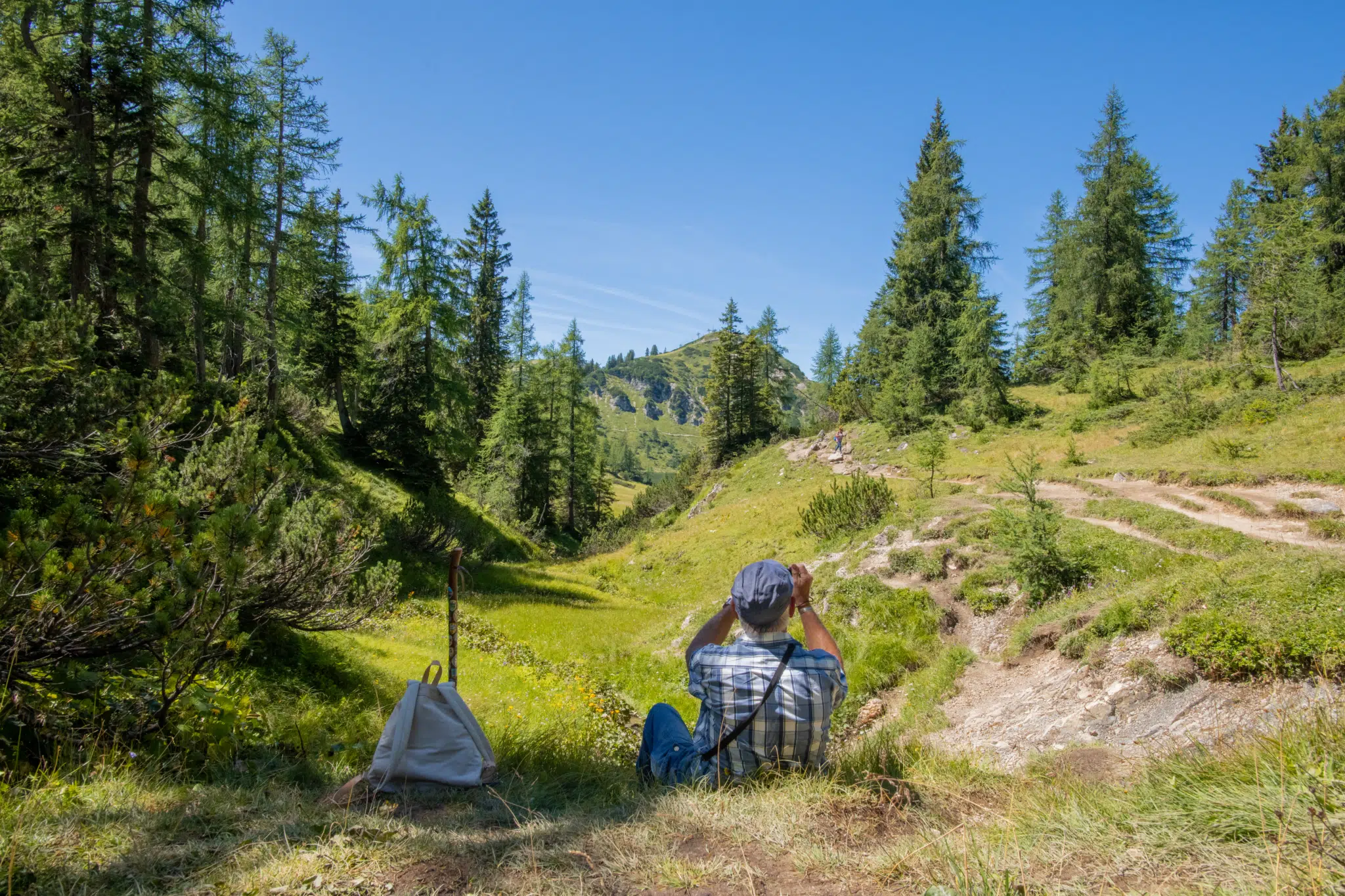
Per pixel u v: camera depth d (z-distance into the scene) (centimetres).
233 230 2448
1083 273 4828
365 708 847
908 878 250
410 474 3459
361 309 4131
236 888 243
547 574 3164
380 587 828
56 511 443
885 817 315
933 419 4203
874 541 1747
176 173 1983
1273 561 872
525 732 594
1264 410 2436
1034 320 5856
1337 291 3731
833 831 296
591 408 6850
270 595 714
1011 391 4797
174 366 2036
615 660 1694
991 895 224
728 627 386
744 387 6506
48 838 270
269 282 2809
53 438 604
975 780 392
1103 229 4750
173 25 1903
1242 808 267
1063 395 4334
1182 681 736
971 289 4053
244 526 480
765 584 342
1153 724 707
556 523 6178
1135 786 329
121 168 2009
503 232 6362
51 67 1605
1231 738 408
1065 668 931
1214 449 2138
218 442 743
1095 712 771
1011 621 1251
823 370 8800
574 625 2023
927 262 5175
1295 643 665
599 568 3569
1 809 294
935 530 1648
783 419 7044
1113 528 1480
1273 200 4947
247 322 2445
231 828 298
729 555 3122
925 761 419
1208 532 1312
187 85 1950
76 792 330
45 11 1670
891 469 3816
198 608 447
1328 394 2455
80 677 452
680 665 1573
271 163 2803
